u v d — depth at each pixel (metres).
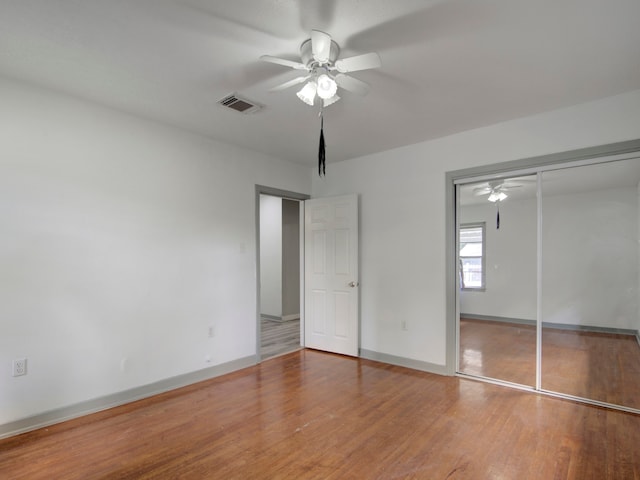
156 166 3.40
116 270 3.10
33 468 2.16
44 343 2.69
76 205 2.88
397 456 2.28
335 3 1.80
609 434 2.54
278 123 3.44
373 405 3.03
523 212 3.51
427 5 1.82
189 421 2.76
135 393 3.18
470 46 2.19
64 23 1.94
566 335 3.31
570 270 3.28
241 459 2.25
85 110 2.94
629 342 3.07
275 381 3.64
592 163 3.03
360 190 4.57
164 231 3.45
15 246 2.58
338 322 4.62
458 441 2.45
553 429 2.61
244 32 2.04
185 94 2.83
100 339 2.99
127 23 1.95
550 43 2.15
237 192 4.13
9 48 2.18
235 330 4.03
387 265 4.27
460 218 3.86
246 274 4.18
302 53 2.17
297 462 2.22
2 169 2.53
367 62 2.00
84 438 2.50
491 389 3.37
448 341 3.77
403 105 3.04
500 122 3.45
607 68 2.45
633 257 3.04
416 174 4.05
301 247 5.07
